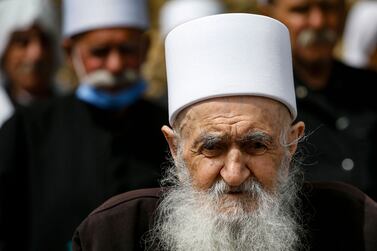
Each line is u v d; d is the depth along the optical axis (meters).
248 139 6.29
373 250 6.58
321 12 9.58
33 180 9.03
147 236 6.75
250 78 6.47
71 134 9.27
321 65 9.70
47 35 11.44
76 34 9.72
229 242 6.29
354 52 14.00
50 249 8.76
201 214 6.36
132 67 9.61
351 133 9.47
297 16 9.62
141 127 9.50
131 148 9.35
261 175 6.33
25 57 11.28
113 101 9.49
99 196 8.95
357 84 9.81
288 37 6.85
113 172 9.12
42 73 11.43
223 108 6.37
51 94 11.71
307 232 6.73
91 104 9.48
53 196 8.91
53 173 9.03
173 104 6.69
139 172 9.23
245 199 6.32
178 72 6.67
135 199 6.86
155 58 13.47
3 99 11.08
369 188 9.21
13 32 11.27
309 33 9.58
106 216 6.74
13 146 9.12
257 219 6.29
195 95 6.45
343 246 6.70
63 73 13.66
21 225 8.95
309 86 9.66
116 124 9.43
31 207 8.95
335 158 9.30
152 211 6.82
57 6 13.77
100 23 9.56
